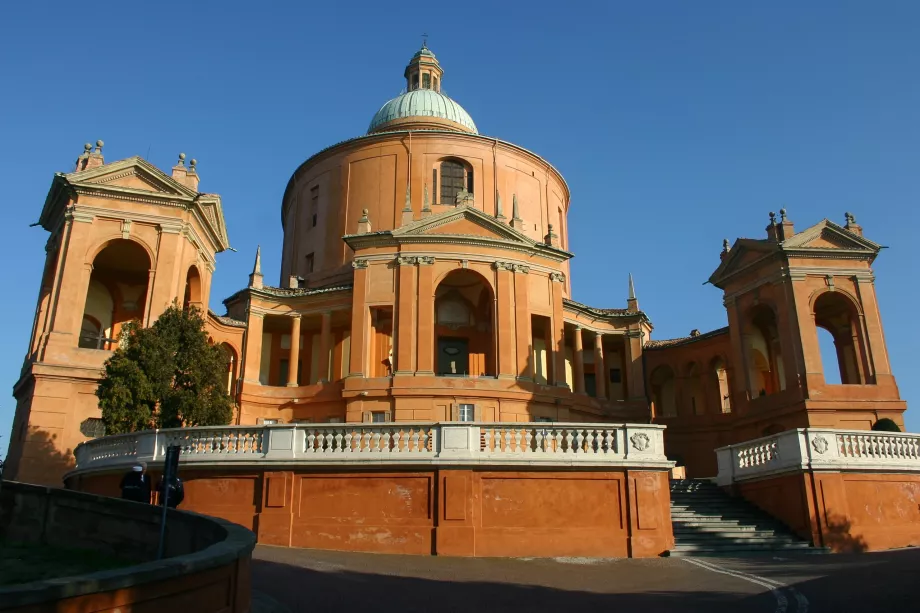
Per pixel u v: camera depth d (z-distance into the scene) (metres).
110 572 6.95
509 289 36.03
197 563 7.81
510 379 34.44
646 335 47.66
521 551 18.69
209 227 35.50
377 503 19.19
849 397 34.94
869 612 11.09
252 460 19.80
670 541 19.62
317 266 43.94
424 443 19.55
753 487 25.22
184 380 26.14
